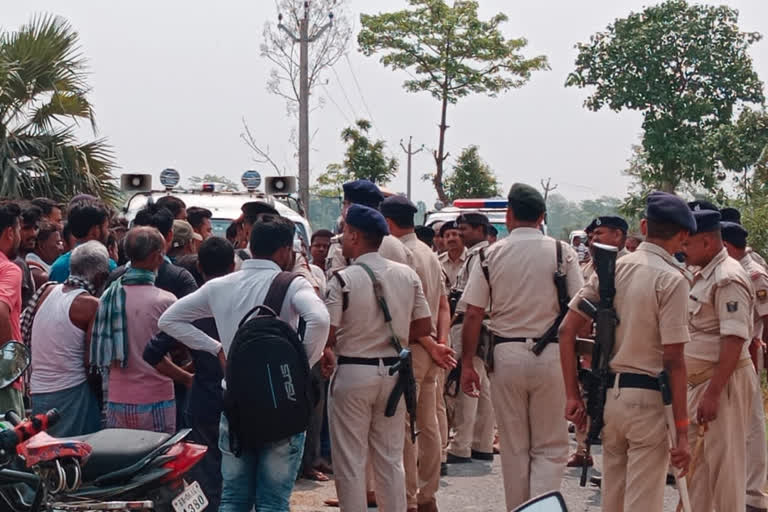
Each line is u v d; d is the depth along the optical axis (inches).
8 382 193.8
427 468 287.7
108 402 241.4
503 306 252.5
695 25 1502.2
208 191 503.5
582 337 243.8
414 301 260.4
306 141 1152.2
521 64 1528.1
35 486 184.7
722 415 252.1
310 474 346.3
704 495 255.8
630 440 215.5
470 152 1668.3
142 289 241.4
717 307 248.7
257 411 203.9
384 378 249.8
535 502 118.3
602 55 1536.7
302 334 215.2
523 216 254.2
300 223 453.1
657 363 213.8
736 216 326.0
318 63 1168.8
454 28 1505.9
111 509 185.9
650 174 1555.1
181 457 196.7
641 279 213.0
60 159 795.4
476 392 261.6
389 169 1486.2
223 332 219.8
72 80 827.4
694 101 1494.8
